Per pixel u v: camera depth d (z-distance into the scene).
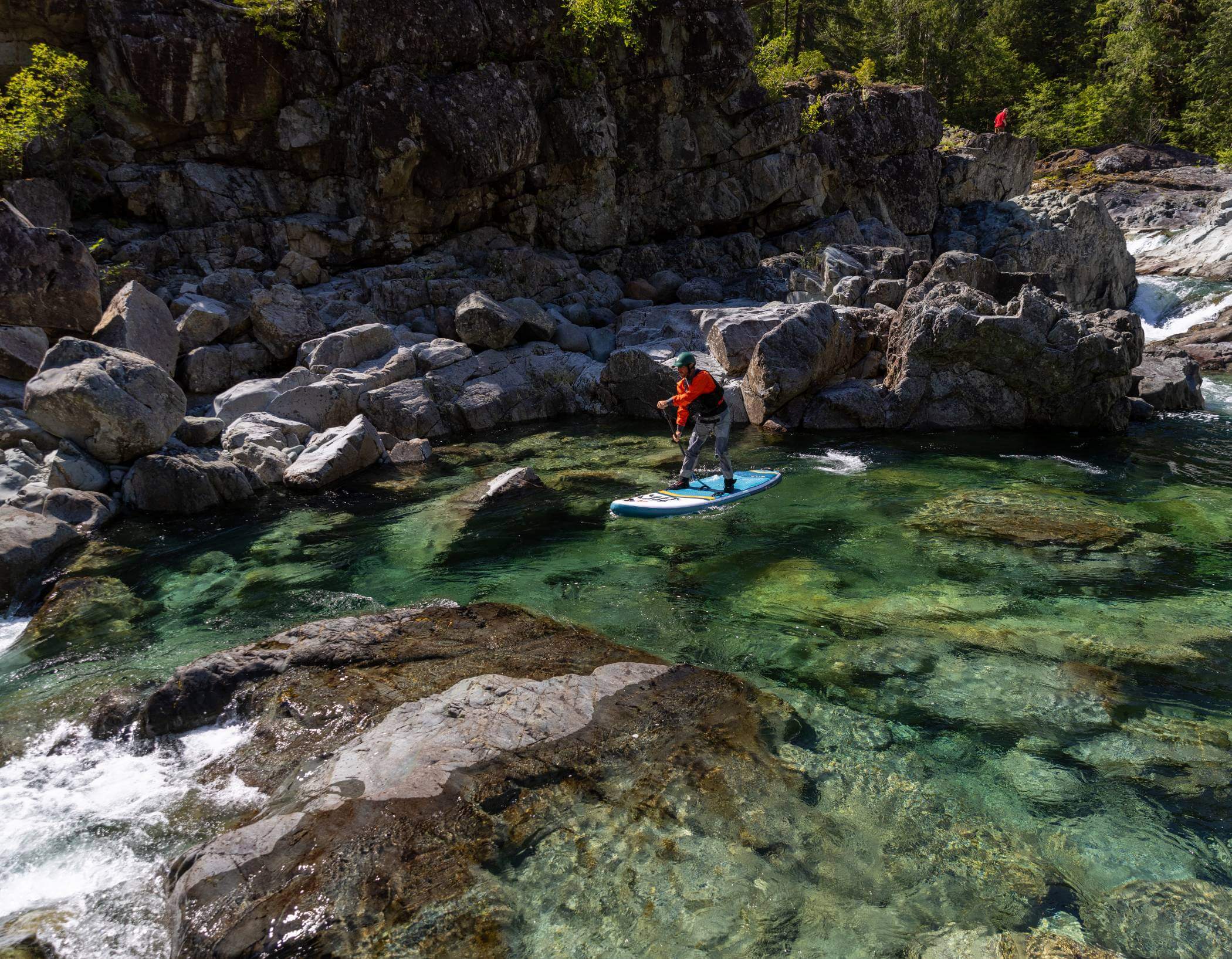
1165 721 4.48
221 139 15.06
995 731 4.42
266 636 5.91
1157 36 41.19
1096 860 3.42
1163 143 41.47
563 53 16.77
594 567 7.09
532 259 16.39
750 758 4.11
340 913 3.11
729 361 13.08
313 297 14.36
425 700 4.55
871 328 13.16
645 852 3.44
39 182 13.15
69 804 4.01
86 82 14.06
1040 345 11.41
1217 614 5.79
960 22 40.66
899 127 21.95
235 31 14.42
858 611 6.01
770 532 7.82
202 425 10.23
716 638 5.64
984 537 7.45
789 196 19.84
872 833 3.58
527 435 12.35
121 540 7.91
